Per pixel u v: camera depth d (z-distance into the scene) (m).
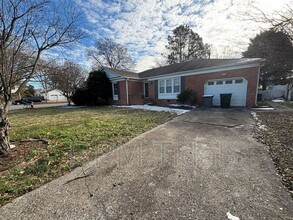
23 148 3.76
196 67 12.73
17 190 2.18
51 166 2.88
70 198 2.00
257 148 3.47
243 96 10.24
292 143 3.62
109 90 17.81
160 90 14.95
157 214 1.69
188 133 4.78
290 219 1.57
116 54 30.70
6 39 3.36
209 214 1.66
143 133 4.99
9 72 3.61
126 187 2.20
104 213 1.73
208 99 10.98
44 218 1.69
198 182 2.26
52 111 12.71
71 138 4.46
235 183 2.20
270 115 7.11
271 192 1.99
